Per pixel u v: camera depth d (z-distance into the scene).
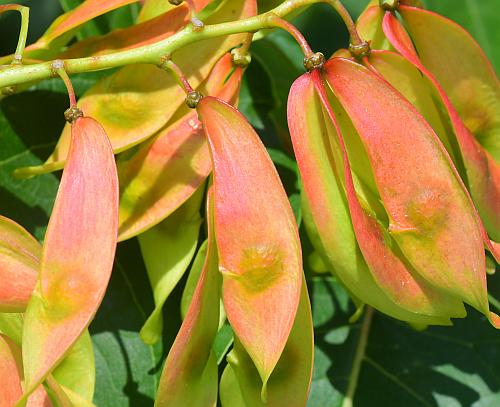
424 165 0.21
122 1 0.23
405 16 0.23
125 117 0.23
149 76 0.23
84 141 0.20
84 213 0.20
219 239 0.20
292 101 0.21
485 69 0.23
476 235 0.21
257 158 0.20
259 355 0.20
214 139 0.20
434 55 0.23
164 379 0.21
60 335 0.19
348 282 0.21
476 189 0.22
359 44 0.22
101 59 0.21
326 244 0.21
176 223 0.23
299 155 0.21
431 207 0.21
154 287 0.23
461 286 0.21
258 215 0.20
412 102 0.22
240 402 0.22
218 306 0.21
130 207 0.23
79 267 0.20
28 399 0.21
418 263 0.21
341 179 0.21
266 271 0.20
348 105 0.21
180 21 0.23
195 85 0.23
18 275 0.21
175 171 0.23
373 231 0.21
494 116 0.23
